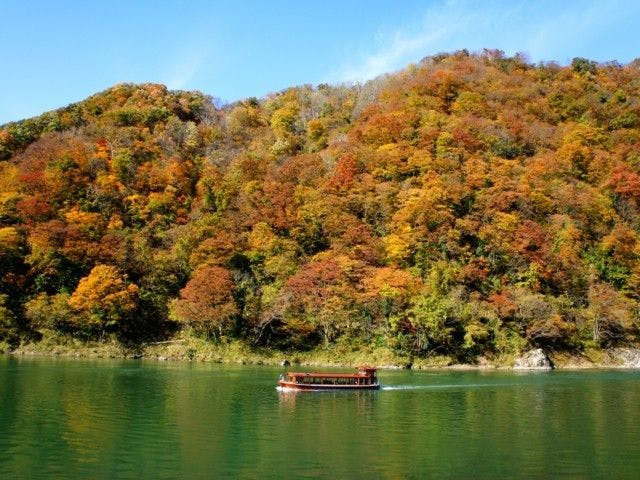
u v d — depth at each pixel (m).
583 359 93.81
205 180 141.25
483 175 120.88
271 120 190.00
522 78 174.25
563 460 32.75
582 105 158.25
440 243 106.25
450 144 132.75
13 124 164.62
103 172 137.75
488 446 35.81
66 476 28.98
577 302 101.56
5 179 131.88
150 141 159.75
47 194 124.56
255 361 89.94
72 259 106.94
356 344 92.94
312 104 193.88
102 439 36.41
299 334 95.88
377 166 129.75
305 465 31.28
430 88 163.62
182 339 100.56
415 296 92.88
